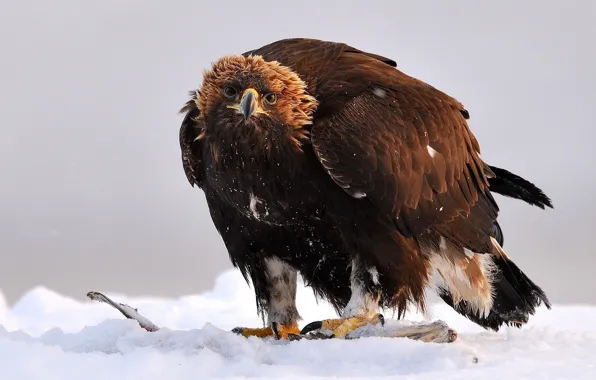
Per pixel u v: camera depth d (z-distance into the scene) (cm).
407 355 1005
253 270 1304
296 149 1176
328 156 1173
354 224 1204
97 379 933
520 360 984
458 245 1286
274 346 1073
